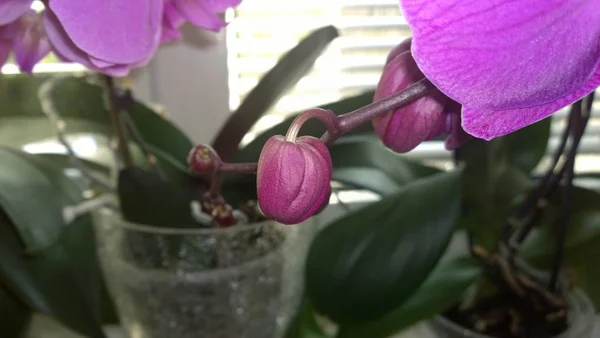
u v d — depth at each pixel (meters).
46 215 0.25
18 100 0.31
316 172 0.13
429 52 0.10
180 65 0.36
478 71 0.10
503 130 0.11
